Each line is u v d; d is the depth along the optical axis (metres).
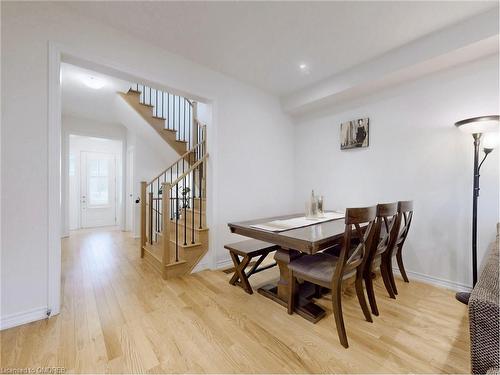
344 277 1.56
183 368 1.30
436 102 2.40
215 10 1.89
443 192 2.36
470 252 2.20
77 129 4.81
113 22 2.03
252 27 2.10
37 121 1.72
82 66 2.06
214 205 2.88
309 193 3.68
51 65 1.77
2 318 1.61
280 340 1.54
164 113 4.82
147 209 4.50
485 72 2.12
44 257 1.75
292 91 3.44
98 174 5.94
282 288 2.06
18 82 1.65
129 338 1.54
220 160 2.94
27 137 1.68
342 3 1.81
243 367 1.31
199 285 2.39
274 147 3.59
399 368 1.31
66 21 1.85
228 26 2.08
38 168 1.72
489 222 2.11
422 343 1.51
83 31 1.93
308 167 3.69
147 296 2.13
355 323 1.73
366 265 1.83
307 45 2.35
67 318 1.76
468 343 1.51
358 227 1.54
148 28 2.11
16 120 1.65
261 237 1.89
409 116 2.60
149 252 3.12
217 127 2.89
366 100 2.98
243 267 2.24
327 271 1.64
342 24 2.04
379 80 2.58
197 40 2.28
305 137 3.74
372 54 2.48
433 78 2.42
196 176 4.12
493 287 0.88
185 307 1.95
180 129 4.93
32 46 1.71
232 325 1.70
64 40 1.84
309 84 3.21
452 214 2.31
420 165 2.52
